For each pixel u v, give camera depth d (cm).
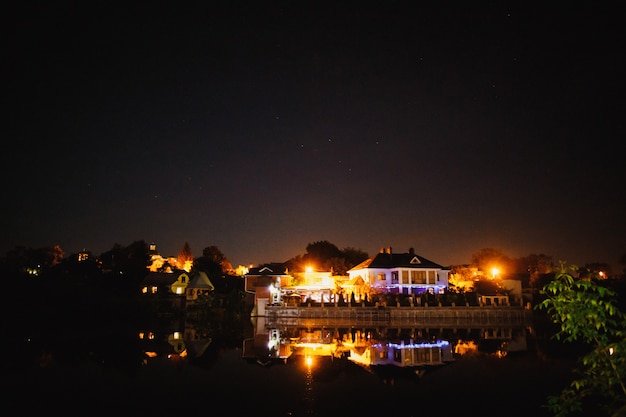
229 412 2572
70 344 4931
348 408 2641
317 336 6100
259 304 8494
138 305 8581
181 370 3619
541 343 5231
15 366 3700
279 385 3141
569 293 1005
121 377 3356
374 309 8019
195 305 9481
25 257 10744
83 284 8481
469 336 6097
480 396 2852
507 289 8838
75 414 2517
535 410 2577
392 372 3531
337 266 11906
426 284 9562
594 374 1053
